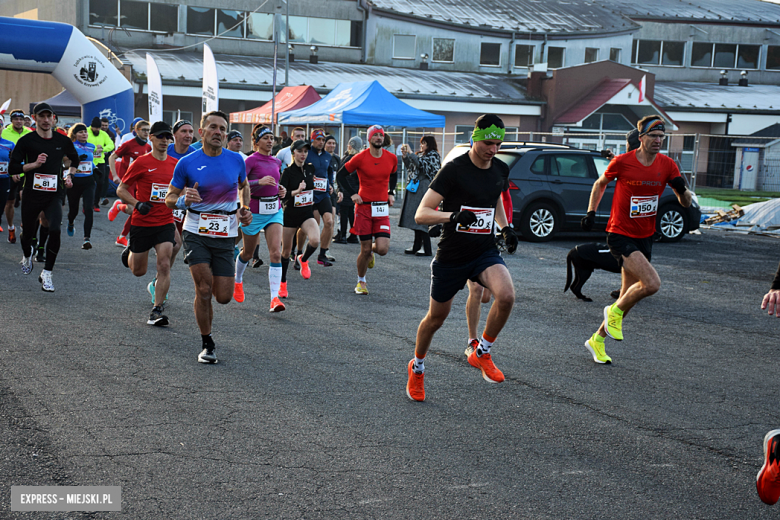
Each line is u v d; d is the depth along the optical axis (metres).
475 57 39.66
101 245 11.70
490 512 3.30
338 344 6.26
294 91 24.91
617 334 5.88
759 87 43.22
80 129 10.89
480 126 4.52
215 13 37.12
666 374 5.75
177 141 7.01
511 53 40.03
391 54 38.91
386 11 38.06
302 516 3.19
